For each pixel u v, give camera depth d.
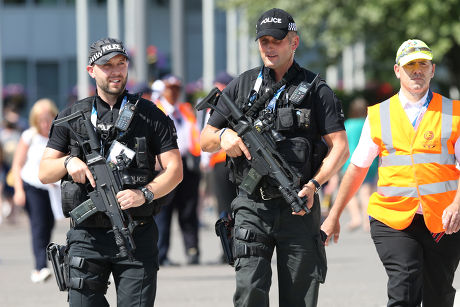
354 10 71.69
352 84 99.06
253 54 80.00
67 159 16.42
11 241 48.66
